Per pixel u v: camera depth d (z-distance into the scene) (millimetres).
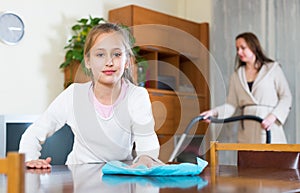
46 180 1056
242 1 4008
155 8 4254
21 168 685
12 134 2750
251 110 3656
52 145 2674
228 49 4062
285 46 3729
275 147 1567
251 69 3742
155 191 860
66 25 3461
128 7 3586
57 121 1639
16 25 3160
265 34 3846
